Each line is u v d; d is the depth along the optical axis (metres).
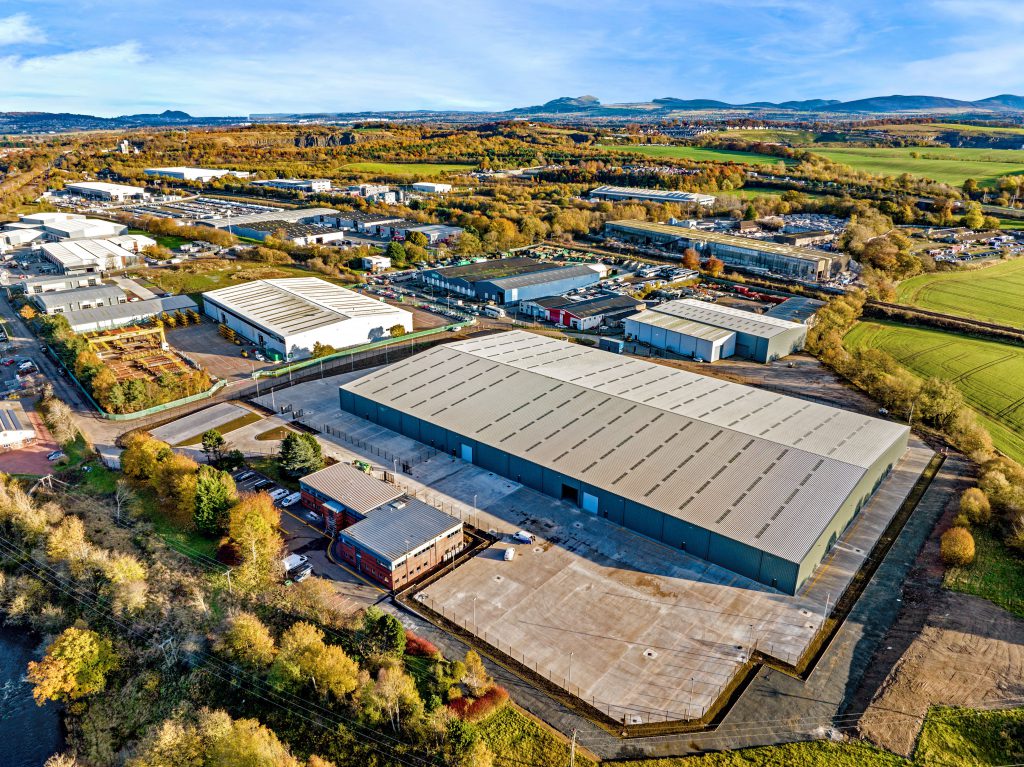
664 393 94.56
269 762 47.06
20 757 53.72
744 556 66.44
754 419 87.12
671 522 70.62
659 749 49.28
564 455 81.38
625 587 65.75
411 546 66.25
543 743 49.69
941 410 100.00
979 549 71.56
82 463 87.81
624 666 56.69
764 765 47.94
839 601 64.25
